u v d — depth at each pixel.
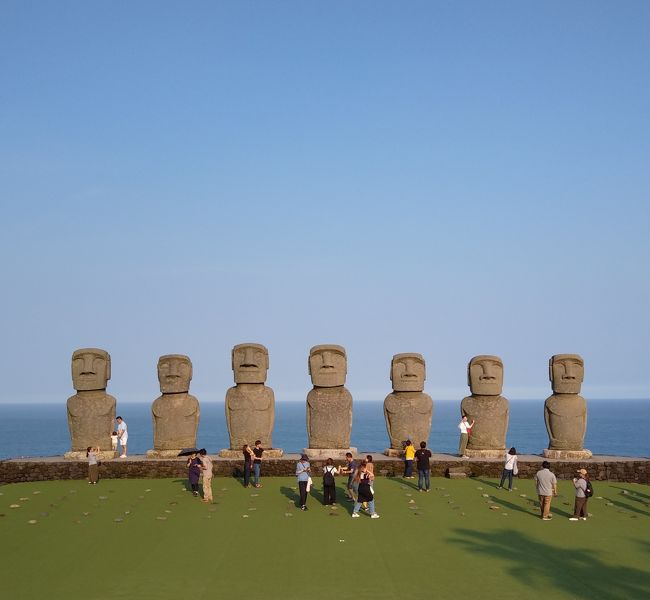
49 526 27.39
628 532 26.67
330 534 26.20
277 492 33.38
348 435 39.41
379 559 23.39
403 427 39.88
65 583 21.20
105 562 23.09
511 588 20.84
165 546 24.75
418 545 24.91
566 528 27.19
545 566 22.73
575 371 39.97
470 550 24.34
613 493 33.91
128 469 37.28
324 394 39.72
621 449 131.50
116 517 28.67
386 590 20.67
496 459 38.09
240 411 39.19
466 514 29.19
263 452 38.88
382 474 37.44
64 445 150.00
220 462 37.41
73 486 35.31
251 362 39.41
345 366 40.03
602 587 20.94
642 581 21.44
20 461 37.84
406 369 40.25
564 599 20.05
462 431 39.81
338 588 20.81
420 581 21.38
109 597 20.11
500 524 27.70
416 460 36.12
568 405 39.78
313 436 39.47
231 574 21.97
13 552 24.16
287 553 23.98
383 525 27.45
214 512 29.48
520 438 161.38
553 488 29.05
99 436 39.62
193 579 21.53
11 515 29.19
